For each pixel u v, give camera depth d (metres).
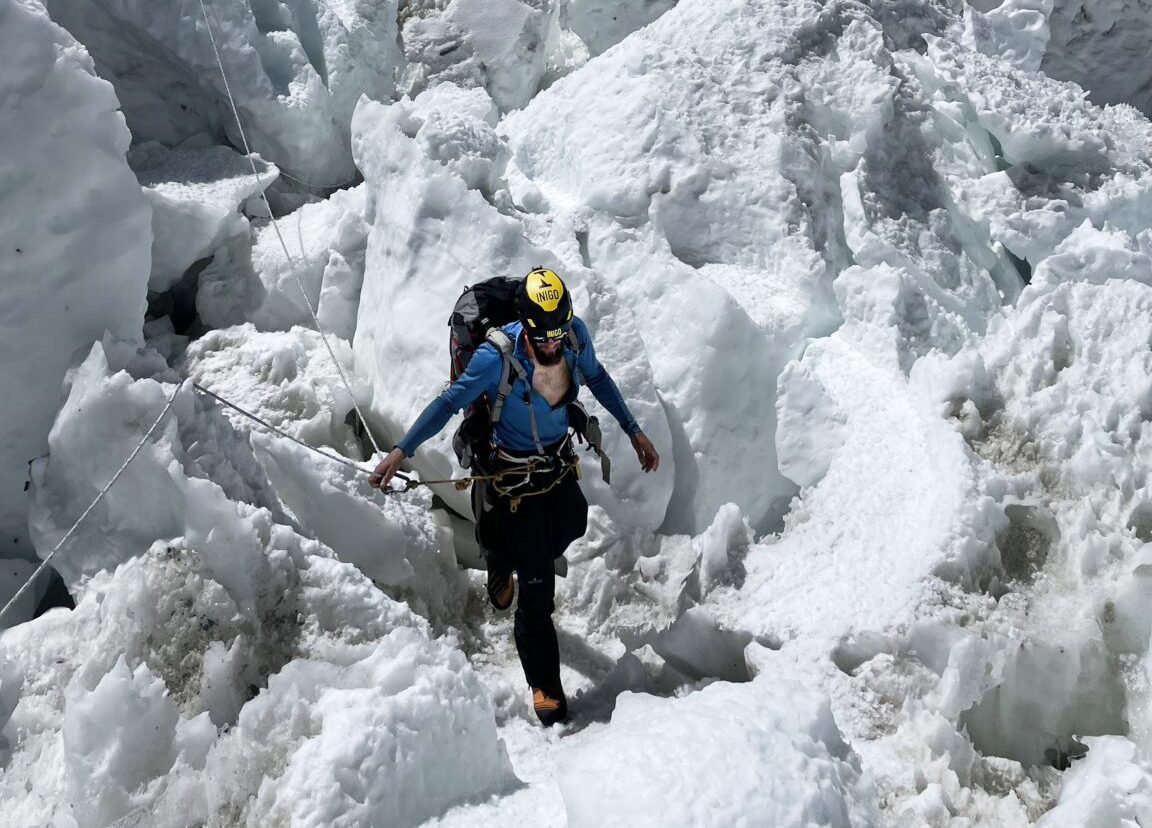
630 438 3.72
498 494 3.48
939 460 4.09
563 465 3.48
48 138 3.54
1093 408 4.12
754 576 3.99
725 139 5.00
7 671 3.22
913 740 3.34
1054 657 3.58
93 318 3.73
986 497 3.90
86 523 3.50
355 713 2.80
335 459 3.86
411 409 4.21
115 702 2.87
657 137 4.88
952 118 5.53
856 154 5.13
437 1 6.40
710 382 4.32
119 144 3.71
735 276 4.75
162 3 5.02
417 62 6.23
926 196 5.23
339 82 5.62
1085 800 3.10
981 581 3.82
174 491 3.27
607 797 2.56
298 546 3.42
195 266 4.95
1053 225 5.06
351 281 4.82
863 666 3.57
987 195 5.19
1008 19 6.07
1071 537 3.88
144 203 3.80
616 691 3.72
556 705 3.56
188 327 4.98
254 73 5.14
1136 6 7.01
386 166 4.55
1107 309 4.36
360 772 2.71
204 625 3.21
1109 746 3.32
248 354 4.45
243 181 4.97
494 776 3.08
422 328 4.24
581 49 7.12
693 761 2.59
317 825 2.61
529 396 3.33
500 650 3.92
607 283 4.46
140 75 5.30
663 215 4.78
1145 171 5.43
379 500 3.93
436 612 3.96
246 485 3.63
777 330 4.50
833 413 4.39
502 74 6.37
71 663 3.23
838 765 2.74
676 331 4.42
